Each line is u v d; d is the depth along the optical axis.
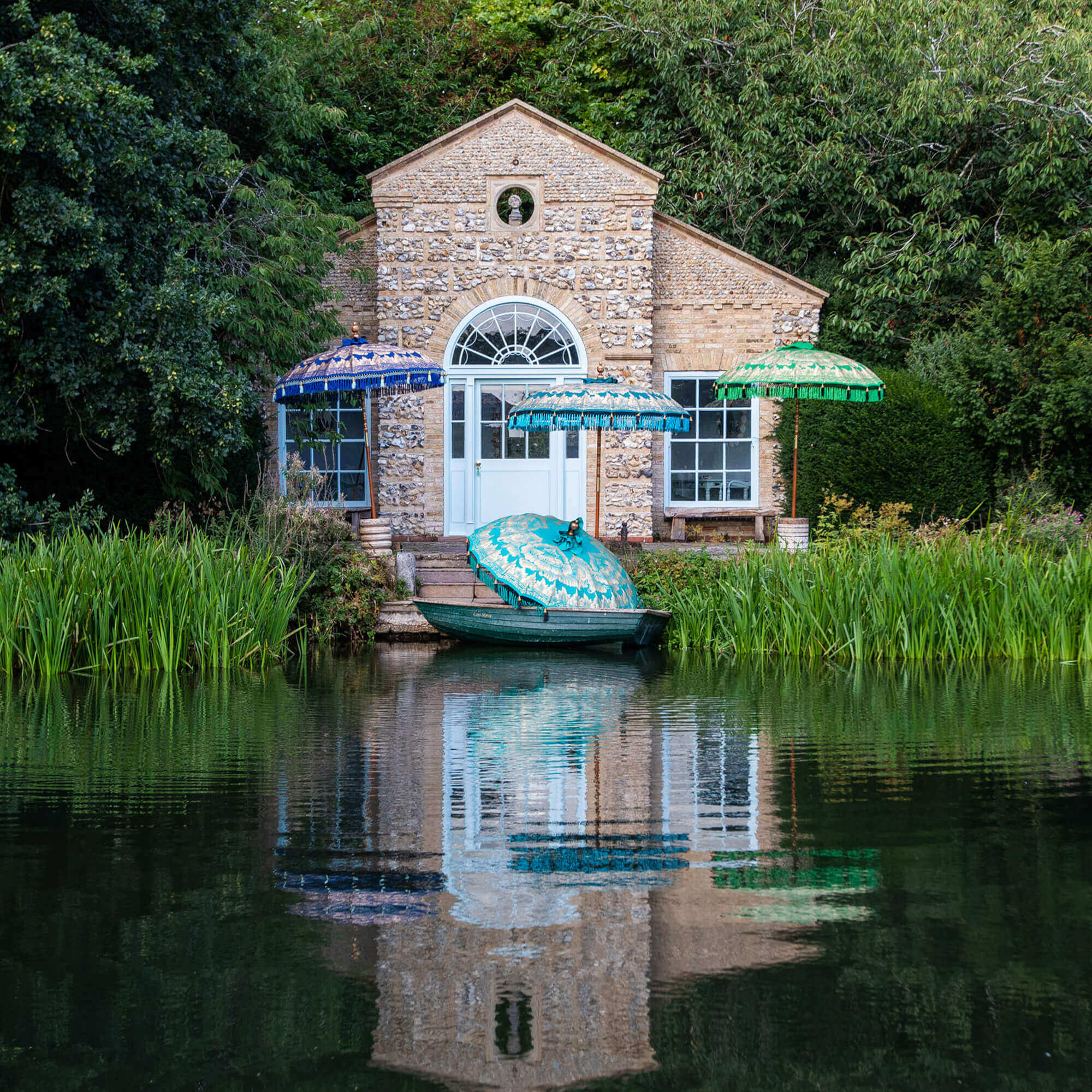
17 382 14.20
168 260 14.68
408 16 25.59
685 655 13.38
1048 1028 3.74
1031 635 12.76
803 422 18.50
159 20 14.38
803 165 21.70
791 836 5.68
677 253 20.11
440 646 14.43
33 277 13.04
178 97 15.99
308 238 17.80
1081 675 11.35
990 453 18.70
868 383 14.79
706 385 20.28
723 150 22.44
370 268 19.94
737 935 4.46
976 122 21.08
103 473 17.03
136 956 4.27
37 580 11.66
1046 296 18.38
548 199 19.53
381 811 6.13
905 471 18.00
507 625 14.01
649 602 14.77
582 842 5.59
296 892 4.91
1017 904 4.77
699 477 20.36
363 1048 3.65
